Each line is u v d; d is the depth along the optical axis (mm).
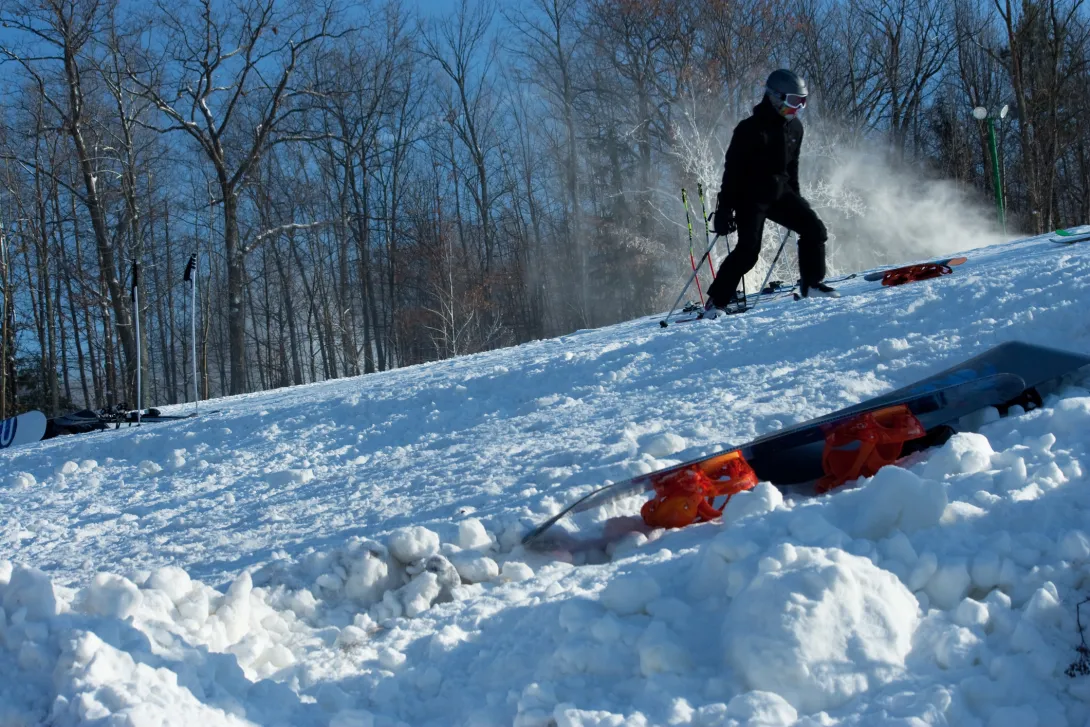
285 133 30391
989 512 2260
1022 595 1957
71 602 2596
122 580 2584
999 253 8984
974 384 3395
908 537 2195
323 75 35844
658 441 4102
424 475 4734
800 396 4527
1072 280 5020
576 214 35656
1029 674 1756
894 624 1870
